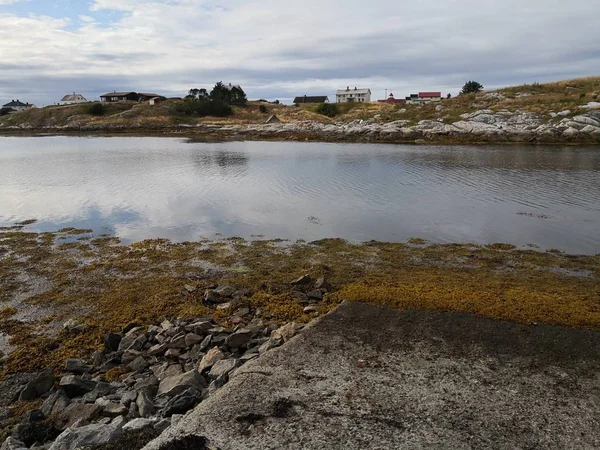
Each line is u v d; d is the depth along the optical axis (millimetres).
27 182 25812
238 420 5031
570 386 5773
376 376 5973
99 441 4852
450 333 7262
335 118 79875
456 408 5289
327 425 4953
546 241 14594
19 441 5195
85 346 8133
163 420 5211
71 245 14445
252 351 7297
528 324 7562
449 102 64000
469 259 12930
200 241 14852
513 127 49219
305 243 14523
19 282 11391
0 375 7242
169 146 50688
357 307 8367
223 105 89188
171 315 9258
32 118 92688
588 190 21984
